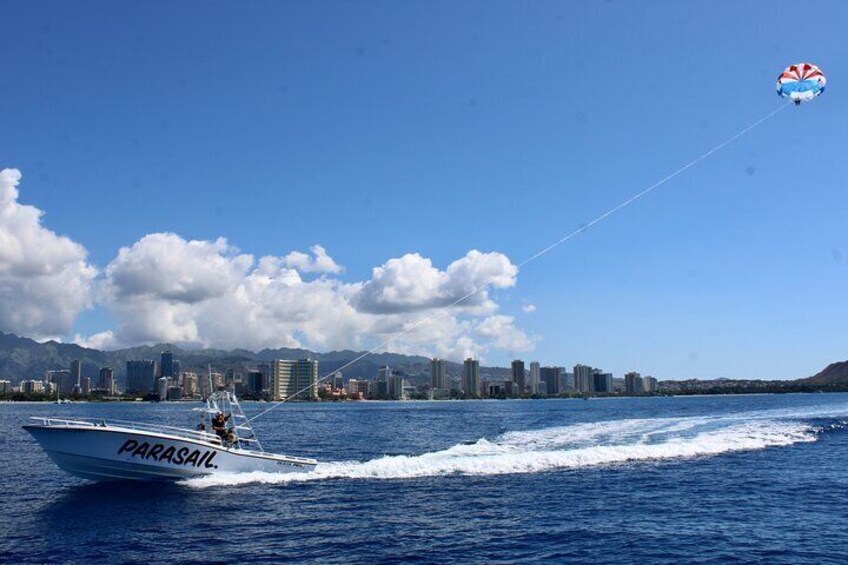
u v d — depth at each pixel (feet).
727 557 64.34
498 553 66.39
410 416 408.26
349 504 87.56
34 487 104.99
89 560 64.44
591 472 112.68
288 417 417.28
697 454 134.21
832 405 382.01
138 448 95.50
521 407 581.12
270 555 66.13
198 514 81.87
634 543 69.51
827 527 75.66
